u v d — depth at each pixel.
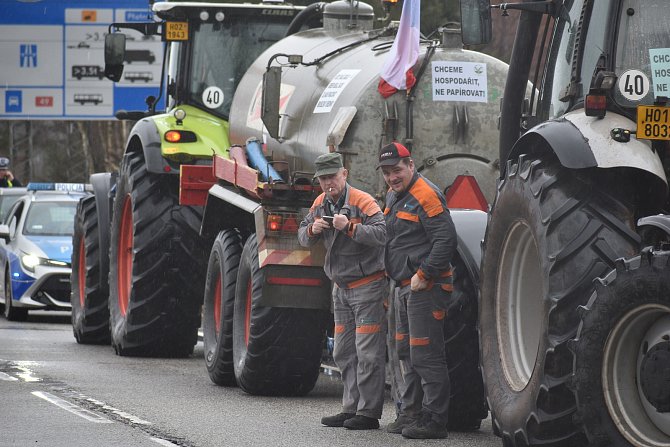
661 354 18.44
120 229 42.41
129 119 45.00
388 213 25.69
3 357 39.56
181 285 39.88
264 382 31.22
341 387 34.12
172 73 41.59
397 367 26.92
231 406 29.38
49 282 56.25
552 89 22.94
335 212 26.81
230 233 33.88
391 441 24.77
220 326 33.06
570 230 20.08
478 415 26.42
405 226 25.30
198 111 41.16
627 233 20.00
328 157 26.72
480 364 23.16
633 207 20.34
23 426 25.41
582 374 19.22
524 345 22.30
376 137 29.72
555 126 20.72
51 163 140.38
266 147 33.38
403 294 25.55
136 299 39.81
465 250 26.12
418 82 29.88
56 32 95.56
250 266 31.09
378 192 29.72
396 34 32.06
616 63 20.89
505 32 52.94
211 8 41.25
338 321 26.95
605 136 20.12
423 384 25.31
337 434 25.52
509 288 22.48
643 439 18.89
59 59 95.62
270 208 30.34
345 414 26.81
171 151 39.44
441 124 29.91
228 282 32.72
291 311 30.52
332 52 32.41
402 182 25.31
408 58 29.69
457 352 25.98
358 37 32.94
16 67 95.75
